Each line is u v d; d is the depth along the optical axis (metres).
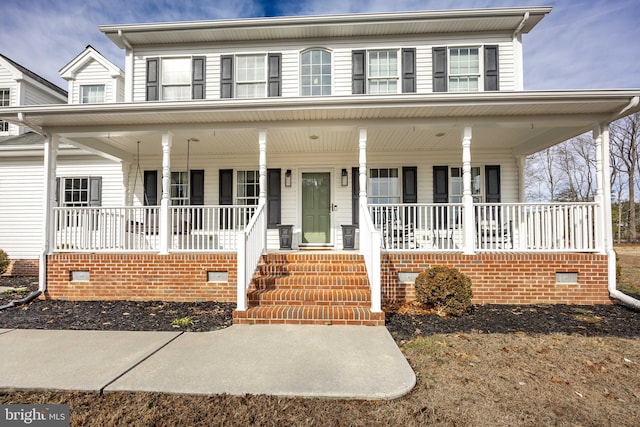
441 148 8.44
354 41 8.66
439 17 8.06
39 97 11.36
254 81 8.70
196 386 2.88
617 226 24.83
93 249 6.44
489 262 5.89
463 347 3.85
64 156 9.44
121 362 3.38
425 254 5.95
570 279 5.89
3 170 9.67
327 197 8.82
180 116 6.13
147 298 6.14
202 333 4.30
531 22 8.08
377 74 8.53
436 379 3.07
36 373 3.13
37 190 9.62
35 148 9.26
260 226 6.17
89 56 9.99
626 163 24.78
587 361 3.47
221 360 3.42
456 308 5.05
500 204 6.06
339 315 4.64
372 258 4.89
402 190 8.59
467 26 8.27
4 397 2.77
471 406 2.64
